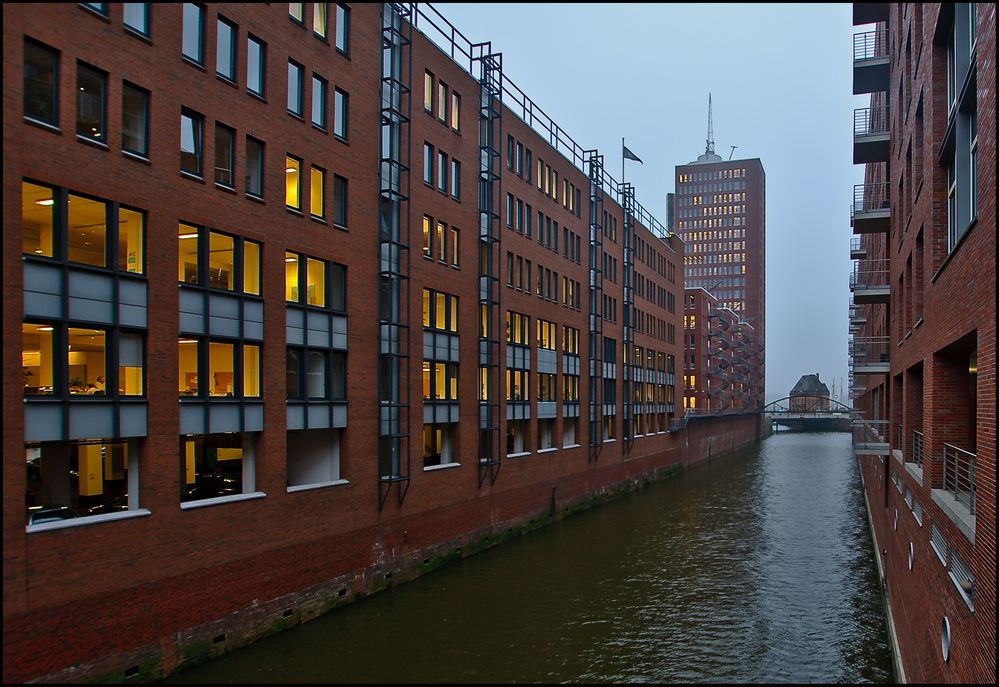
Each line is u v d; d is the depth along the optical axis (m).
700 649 19.02
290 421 20.08
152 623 15.62
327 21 22.00
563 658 18.23
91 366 15.05
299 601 19.92
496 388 32.12
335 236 21.94
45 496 15.86
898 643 17.81
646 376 57.66
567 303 41.00
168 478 16.27
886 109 32.50
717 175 149.25
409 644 18.83
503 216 33.34
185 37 17.30
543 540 32.50
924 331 15.57
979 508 9.20
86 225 14.98
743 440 105.25
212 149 17.84
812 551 30.91
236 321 18.41
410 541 25.14
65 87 14.39
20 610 13.05
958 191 12.59
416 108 26.28
